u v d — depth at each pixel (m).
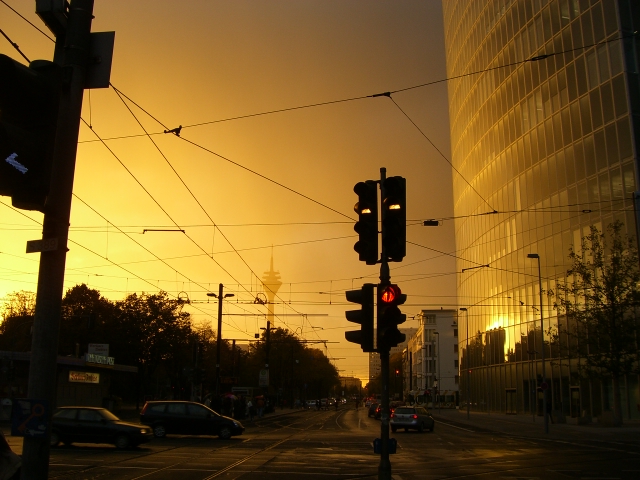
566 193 46.41
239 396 55.91
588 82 43.69
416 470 17.89
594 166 42.84
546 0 49.84
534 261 51.84
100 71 6.53
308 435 33.00
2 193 5.36
